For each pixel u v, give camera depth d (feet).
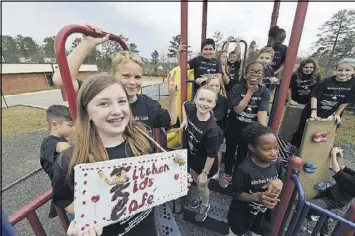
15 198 12.71
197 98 6.63
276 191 5.39
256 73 7.08
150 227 4.46
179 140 11.07
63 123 6.40
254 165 5.89
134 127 4.14
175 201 8.98
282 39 12.55
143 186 3.75
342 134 21.40
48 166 6.02
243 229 6.54
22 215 4.49
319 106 11.01
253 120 7.97
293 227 6.13
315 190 10.05
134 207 3.68
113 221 3.45
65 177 3.44
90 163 3.17
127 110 3.56
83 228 3.21
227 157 8.93
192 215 8.32
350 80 9.98
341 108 10.68
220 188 9.08
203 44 12.26
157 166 3.89
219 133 6.72
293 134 12.32
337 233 5.64
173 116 6.98
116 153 3.69
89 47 4.80
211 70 12.39
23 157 18.75
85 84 3.42
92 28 4.70
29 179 14.83
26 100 66.74
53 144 6.07
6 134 25.96
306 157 9.63
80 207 3.16
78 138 3.51
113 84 3.38
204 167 7.04
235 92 8.34
